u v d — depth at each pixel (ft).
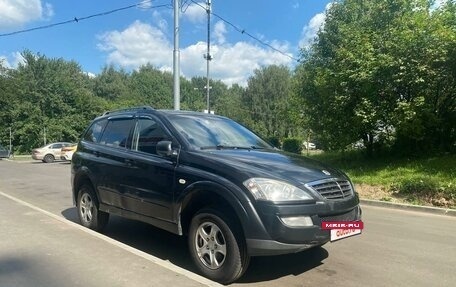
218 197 15.31
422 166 46.03
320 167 16.48
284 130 208.74
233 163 15.40
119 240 21.36
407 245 21.36
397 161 51.96
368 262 18.20
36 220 22.18
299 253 19.08
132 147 19.93
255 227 14.05
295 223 14.10
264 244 13.99
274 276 16.11
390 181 42.11
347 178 16.96
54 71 173.99
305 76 69.56
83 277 13.92
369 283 15.64
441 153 50.78
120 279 13.75
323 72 56.49
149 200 18.01
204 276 15.55
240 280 15.64
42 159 104.17
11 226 20.75
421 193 36.45
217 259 15.29
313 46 71.51
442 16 49.29
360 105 49.88
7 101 164.66
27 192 41.11
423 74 46.01
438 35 45.06
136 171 18.84
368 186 42.29
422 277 16.44
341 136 55.36
